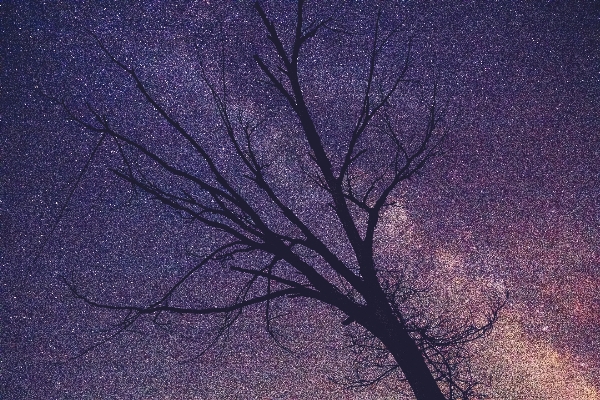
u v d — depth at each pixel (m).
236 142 7.21
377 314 6.74
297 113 7.68
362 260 7.10
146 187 6.79
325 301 6.81
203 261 6.75
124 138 6.84
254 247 6.88
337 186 7.41
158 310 6.48
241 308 6.71
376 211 7.31
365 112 7.50
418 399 6.34
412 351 6.54
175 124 6.89
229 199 6.95
